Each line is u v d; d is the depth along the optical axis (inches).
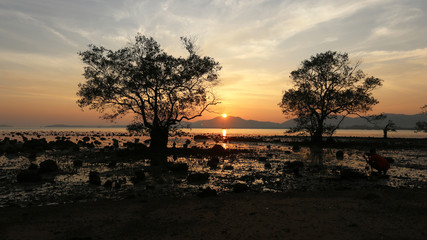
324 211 313.7
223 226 267.4
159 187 505.4
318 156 1109.7
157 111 1222.9
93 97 1143.0
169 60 1153.4
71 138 2613.2
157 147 1203.2
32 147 1318.9
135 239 237.3
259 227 261.3
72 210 339.6
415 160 940.6
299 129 1875.0
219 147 1360.7
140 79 1125.7
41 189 487.2
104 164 828.0
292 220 281.1
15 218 305.6
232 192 462.3
